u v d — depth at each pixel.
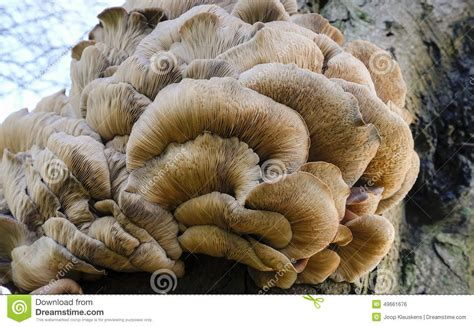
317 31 0.75
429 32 0.90
